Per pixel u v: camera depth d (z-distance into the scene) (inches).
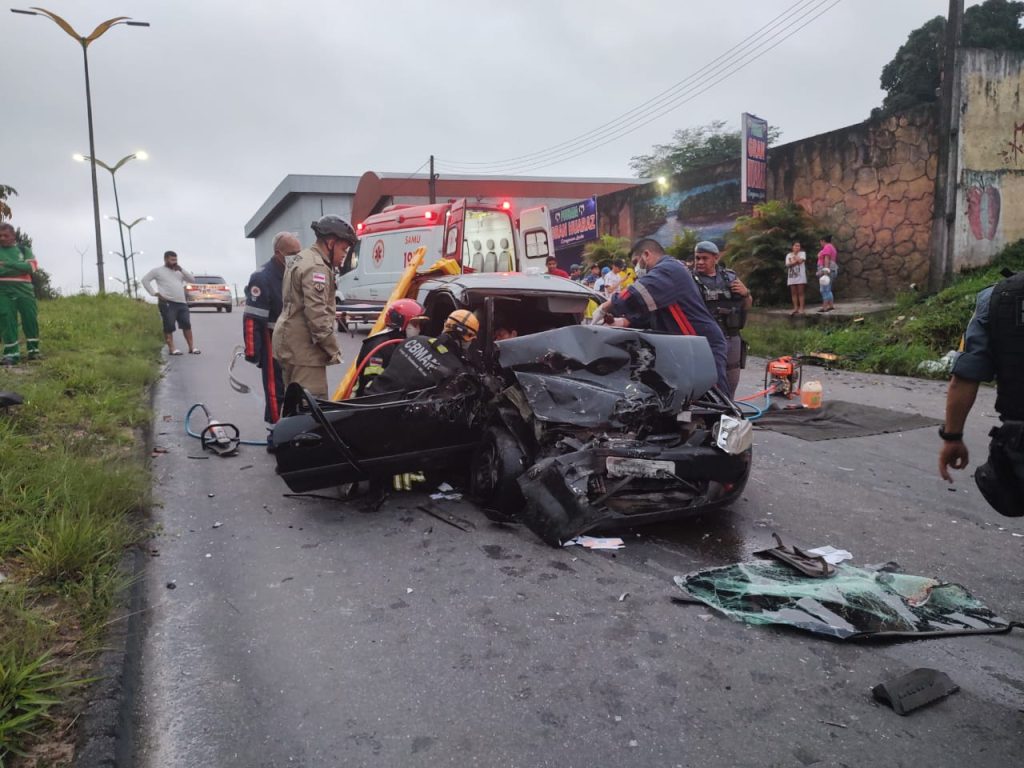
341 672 106.7
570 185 1569.9
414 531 163.9
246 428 263.0
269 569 143.3
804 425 276.7
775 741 90.7
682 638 116.0
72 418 228.2
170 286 448.8
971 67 510.3
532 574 140.7
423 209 520.4
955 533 163.0
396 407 169.8
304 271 199.3
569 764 86.6
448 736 91.9
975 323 95.1
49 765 81.0
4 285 298.2
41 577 122.5
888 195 571.2
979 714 95.7
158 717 96.2
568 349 169.8
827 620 118.6
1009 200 544.4
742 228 652.7
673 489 165.0
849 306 561.0
